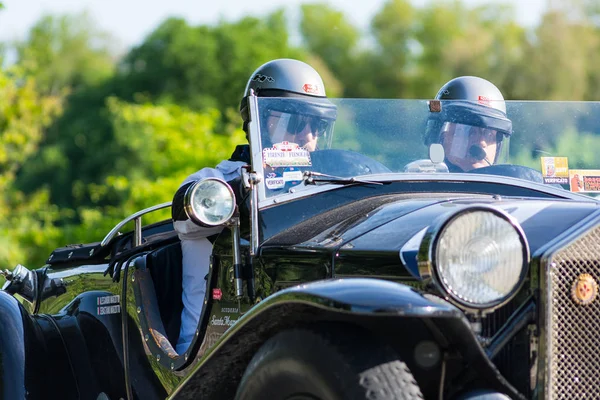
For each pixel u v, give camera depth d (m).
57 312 7.77
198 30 43.44
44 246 24.83
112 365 7.02
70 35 65.06
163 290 6.96
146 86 44.00
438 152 6.67
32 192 41.81
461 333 4.59
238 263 5.85
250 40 42.34
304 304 4.80
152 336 6.58
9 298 6.91
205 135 24.06
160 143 25.22
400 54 51.34
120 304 6.99
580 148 7.11
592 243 5.02
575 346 4.96
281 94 7.02
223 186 5.73
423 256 4.64
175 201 6.03
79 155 43.31
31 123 23.16
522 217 5.33
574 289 4.95
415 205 5.70
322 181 6.13
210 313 6.15
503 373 4.97
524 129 7.02
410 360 4.84
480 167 6.78
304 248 5.55
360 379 4.52
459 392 4.80
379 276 5.14
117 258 7.16
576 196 6.51
